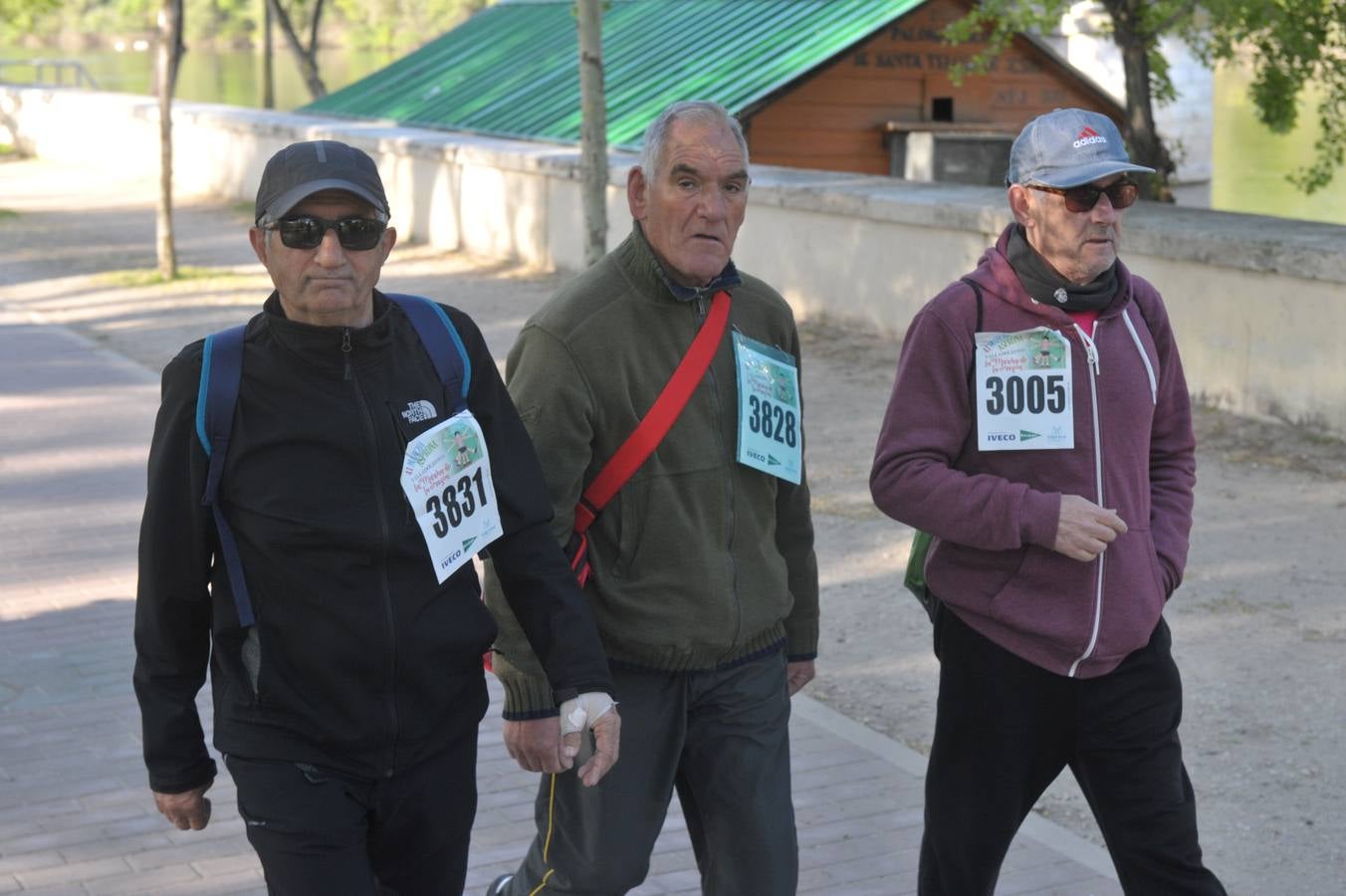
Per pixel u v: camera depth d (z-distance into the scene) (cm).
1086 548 346
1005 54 2247
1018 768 369
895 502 364
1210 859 508
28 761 579
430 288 1850
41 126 3694
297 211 296
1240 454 1034
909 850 502
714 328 363
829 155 2150
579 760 356
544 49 2594
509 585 331
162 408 305
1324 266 1048
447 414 315
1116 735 365
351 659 304
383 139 2297
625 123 2053
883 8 2100
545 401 352
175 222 2534
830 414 1182
